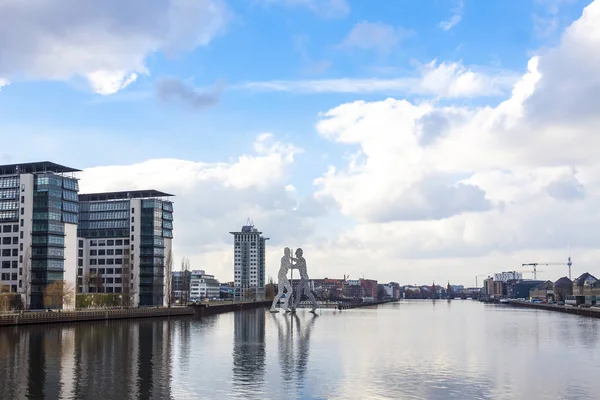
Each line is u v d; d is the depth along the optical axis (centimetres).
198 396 7431
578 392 7806
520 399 7394
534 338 15462
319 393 7656
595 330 18500
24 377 8556
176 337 14950
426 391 7825
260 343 13675
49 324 18600
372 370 9494
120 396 7375
